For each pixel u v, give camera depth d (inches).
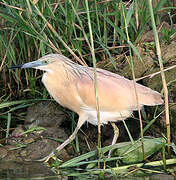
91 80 369.1
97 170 334.3
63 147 371.6
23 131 409.7
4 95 440.1
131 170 333.4
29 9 376.8
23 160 364.8
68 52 435.2
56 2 439.8
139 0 459.5
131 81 374.6
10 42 417.7
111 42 446.0
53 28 418.0
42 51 403.2
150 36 451.8
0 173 326.6
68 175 324.8
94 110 370.6
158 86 395.2
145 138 357.7
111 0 422.6
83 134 411.8
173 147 326.3
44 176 320.8
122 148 360.2
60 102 384.2
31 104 418.9
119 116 370.9
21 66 366.6
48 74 374.0
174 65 393.7
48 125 415.5
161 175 321.4
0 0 438.6
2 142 397.1
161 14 500.4
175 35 434.6
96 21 456.8
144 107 396.8
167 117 328.2
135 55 427.8
